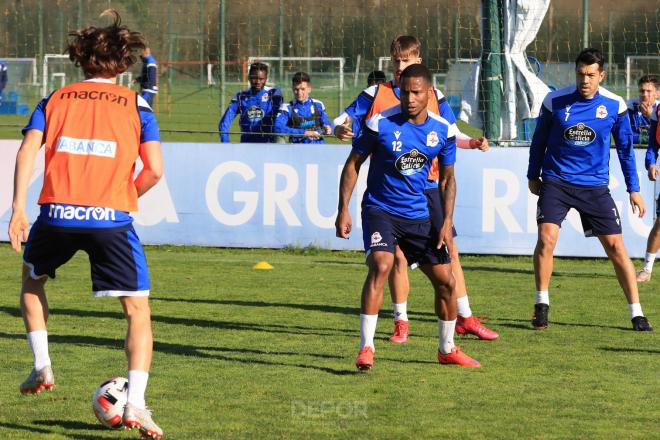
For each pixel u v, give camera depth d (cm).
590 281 1487
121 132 666
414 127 831
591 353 959
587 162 1096
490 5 1808
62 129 664
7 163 1761
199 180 1750
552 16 2098
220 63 1991
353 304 1254
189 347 964
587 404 754
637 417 718
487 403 753
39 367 693
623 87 2188
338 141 1881
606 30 2103
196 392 777
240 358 913
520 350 973
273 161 1736
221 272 1523
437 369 877
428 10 2139
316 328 1085
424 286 1423
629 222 1691
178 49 2502
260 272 1526
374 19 2219
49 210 659
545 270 1094
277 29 2398
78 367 862
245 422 691
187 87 2998
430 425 688
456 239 1712
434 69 2161
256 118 1781
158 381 814
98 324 1081
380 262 843
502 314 1192
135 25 2375
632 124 1723
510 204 1697
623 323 1138
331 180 1728
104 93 674
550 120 1100
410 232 851
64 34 2181
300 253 1731
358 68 2503
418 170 838
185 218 1756
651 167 1446
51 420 693
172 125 2725
